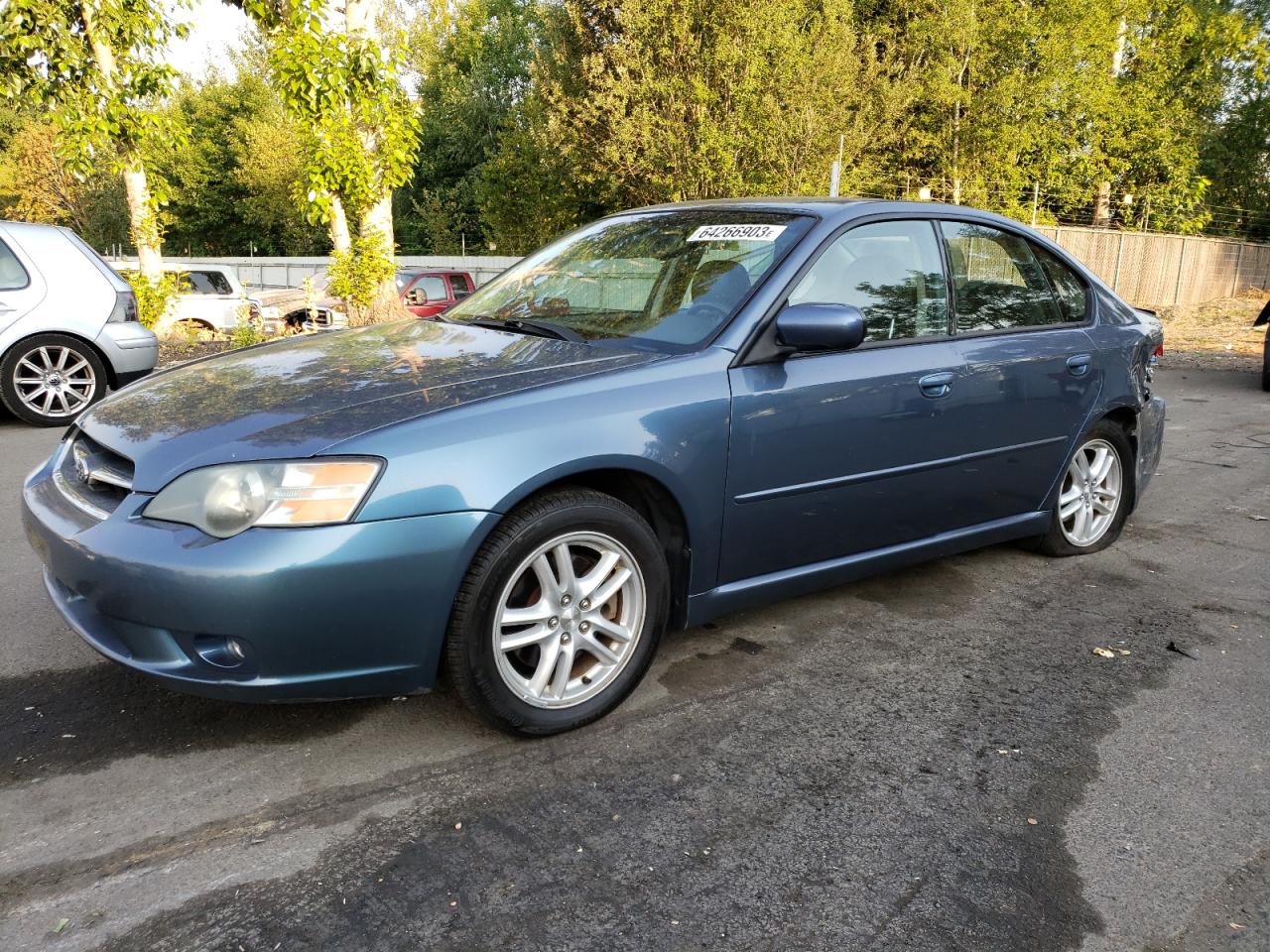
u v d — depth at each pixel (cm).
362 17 1221
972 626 370
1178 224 2620
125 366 748
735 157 1579
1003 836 237
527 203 2323
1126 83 2373
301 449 237
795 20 1609
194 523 235
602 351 303
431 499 240
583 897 210
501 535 254
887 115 1706
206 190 4534
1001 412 379
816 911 208
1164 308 2275
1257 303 2441
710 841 231
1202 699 312
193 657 236
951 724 292
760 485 308
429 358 306
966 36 1788
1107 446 450
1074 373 411
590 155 1755
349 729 279
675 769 263
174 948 191
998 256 402
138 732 275
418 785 251
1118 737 287
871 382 330
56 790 245
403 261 2938
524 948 194
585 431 266
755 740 279
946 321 368
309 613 232
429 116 3897
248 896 207
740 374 301
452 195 3850
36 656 322
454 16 3991
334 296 1318
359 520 233
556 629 271
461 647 252
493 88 3809
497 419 256
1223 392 1045
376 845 226
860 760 270
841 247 337
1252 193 3088
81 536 246
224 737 273
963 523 386
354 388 275
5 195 4612
